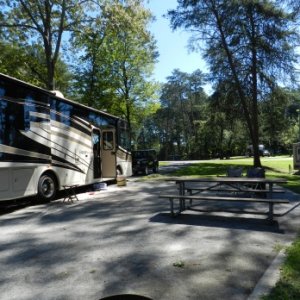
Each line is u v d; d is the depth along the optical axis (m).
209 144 65.00
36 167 10.20
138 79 30.47
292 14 19.22
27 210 9.59
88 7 21.86
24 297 3.97
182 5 26.75
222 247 5.55
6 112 9.12
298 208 8.65
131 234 6.52
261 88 26.41
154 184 15.54
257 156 26.89
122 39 27.97
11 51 23.84
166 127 82.12
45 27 21.61
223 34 26.45
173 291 3.99
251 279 4.26
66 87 31.84
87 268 4.80
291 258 4.82
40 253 5.57
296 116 48.94
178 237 6.21
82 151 12.95
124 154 17.33
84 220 7.96
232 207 8.94
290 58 25.33
